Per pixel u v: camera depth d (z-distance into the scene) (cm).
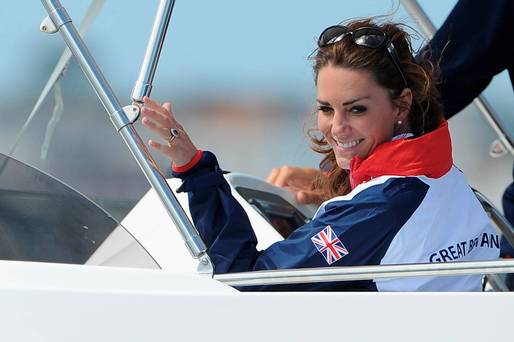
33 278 684
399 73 818
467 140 3281
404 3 1169
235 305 675
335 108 816
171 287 696
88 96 2609
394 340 684
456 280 812
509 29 1127
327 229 780
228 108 3559
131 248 787
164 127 790
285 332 676
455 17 1141
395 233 779
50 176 828
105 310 661
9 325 653
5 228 773
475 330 690
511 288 990
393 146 794
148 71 777
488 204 982
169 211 747
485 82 1158
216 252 796
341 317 683
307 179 1109
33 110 967
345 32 819
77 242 780
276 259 784
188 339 665
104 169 2641
